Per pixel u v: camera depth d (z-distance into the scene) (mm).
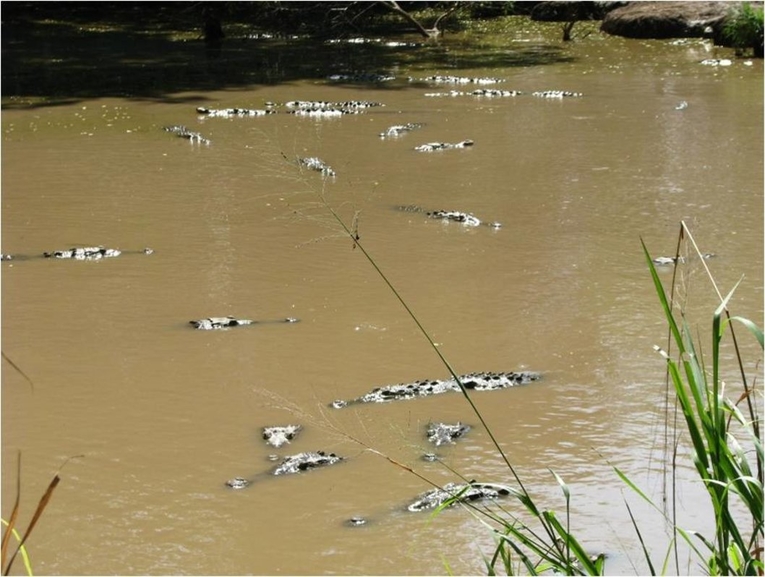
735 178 13422
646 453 6414
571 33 29188
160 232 11344
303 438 6719
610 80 21422
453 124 17188
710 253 10391
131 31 31922
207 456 6508
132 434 6816
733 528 3953
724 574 3979
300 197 12672
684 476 6145
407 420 6930
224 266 10227
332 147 15500
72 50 27594
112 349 8219
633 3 29828
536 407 7094
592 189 12961
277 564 5336
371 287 9594
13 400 7328
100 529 5715
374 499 5969
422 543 5504
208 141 15953
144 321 8805
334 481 6184
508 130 16641
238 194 12867
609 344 8203
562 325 8609
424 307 9062
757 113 17625
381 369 7777
